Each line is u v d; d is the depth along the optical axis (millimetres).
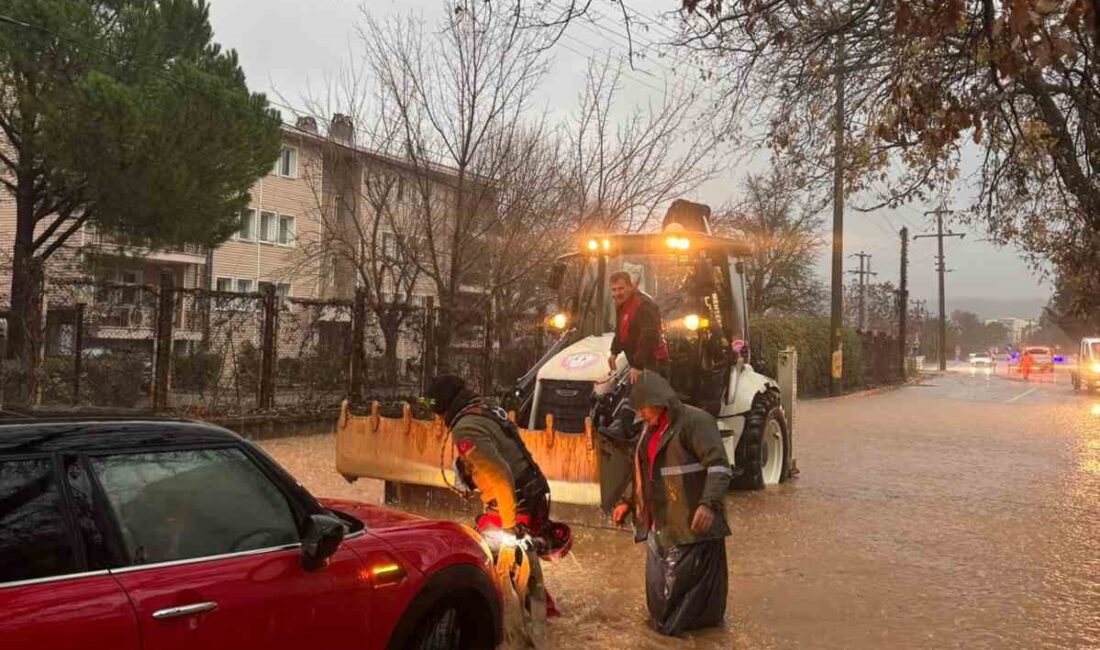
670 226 10516
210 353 13820
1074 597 6543
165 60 18609
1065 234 9562
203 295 13719
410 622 3783
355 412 10578
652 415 5441
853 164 7922
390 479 8953
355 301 15906
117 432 3125
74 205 18750
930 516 9594
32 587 2719
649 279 10609
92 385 12477
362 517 4254
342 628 3479
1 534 2732
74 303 12570
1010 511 9953
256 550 3344
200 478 3305
